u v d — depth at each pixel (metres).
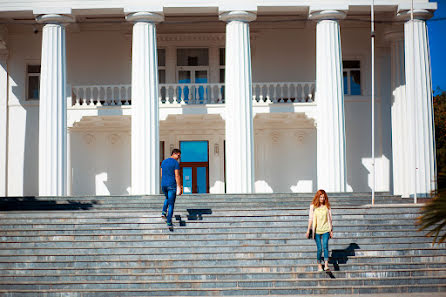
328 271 10.65
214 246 11.70
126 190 23.81
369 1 18.83
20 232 12.32
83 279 10.75
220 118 22.61
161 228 12.41
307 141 23.75
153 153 18.56
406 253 11.53
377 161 23.52
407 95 18.92
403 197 18.12
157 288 10.44
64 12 18.81
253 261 11.20
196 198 16.64
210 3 18.91
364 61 23.80
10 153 23.75
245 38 18.94
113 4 18.92
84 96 21.70
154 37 19.08
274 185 23.70
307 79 24.02
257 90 23.72
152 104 18.70
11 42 24.00
